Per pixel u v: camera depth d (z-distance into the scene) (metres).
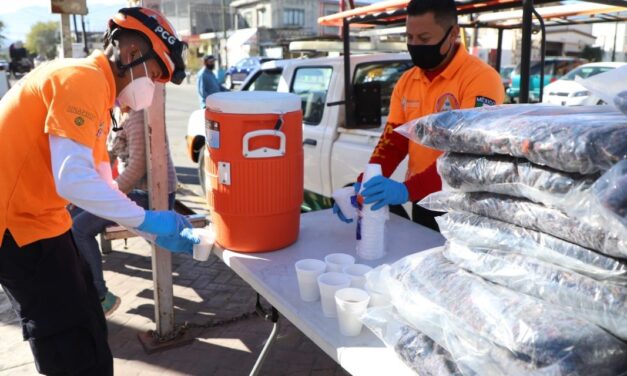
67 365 1.82
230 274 4.09
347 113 4.05
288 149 1.84
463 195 1.29
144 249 4.59
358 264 1.69
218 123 1.79
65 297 1.77
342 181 4.09
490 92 2.07
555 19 3.95
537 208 1.07
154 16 1.68
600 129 0.94
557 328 0.94
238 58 30.97
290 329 3.24
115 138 3.27
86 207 1.51
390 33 4.67
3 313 3.46
